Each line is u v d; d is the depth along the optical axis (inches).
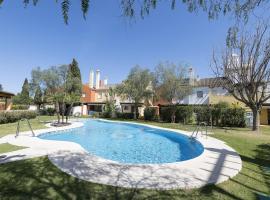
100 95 1845.5
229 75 765.3
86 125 1023.6
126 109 1624.0
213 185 208.4
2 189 182.9
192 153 488.4
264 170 266.8
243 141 494.3
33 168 244.4
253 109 741.9
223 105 971.3
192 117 1054.4
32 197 169.0
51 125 823.7
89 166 257.6
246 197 182.5
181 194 184.9
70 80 1158.3
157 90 1230.3
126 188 193.3
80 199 167.8
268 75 715.4
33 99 1625.2
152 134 806.5
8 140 443.2
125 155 464.1
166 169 256.4
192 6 136.7
